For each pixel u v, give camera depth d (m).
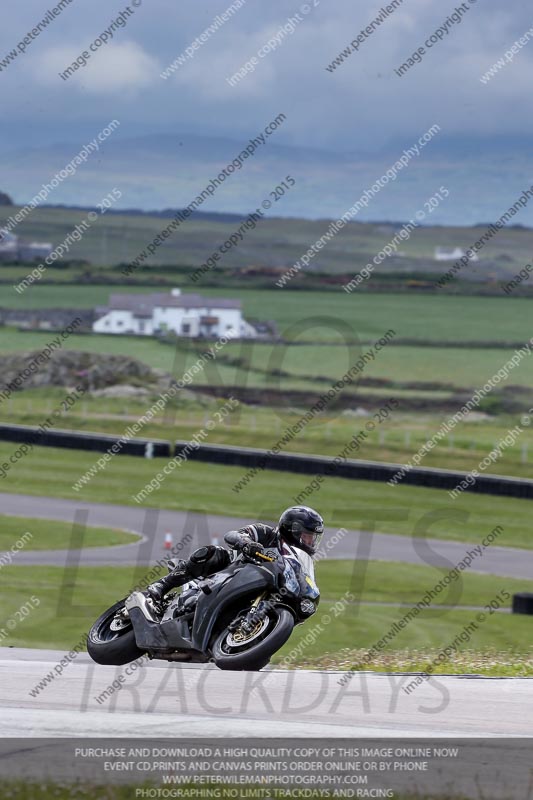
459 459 157.50
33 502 114.00
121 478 129.50
